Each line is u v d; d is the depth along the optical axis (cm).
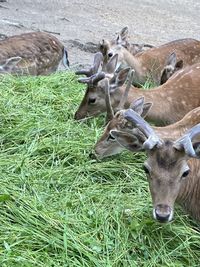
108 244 232
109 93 312
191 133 224
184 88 330
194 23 708
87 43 524
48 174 270
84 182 270
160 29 653
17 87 350
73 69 432
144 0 802
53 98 336
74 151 288
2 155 282
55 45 443
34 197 254
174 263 230
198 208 246
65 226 235
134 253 233
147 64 423
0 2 647
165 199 222
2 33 523
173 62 383
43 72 436
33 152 284
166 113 323
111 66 346
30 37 435
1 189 254
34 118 313
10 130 301
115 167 281
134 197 260
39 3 673
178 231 244
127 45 465
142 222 243
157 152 224
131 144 240
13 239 229
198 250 241
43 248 227
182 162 223
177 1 827
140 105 286
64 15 637
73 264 221
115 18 667
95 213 247
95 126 315
